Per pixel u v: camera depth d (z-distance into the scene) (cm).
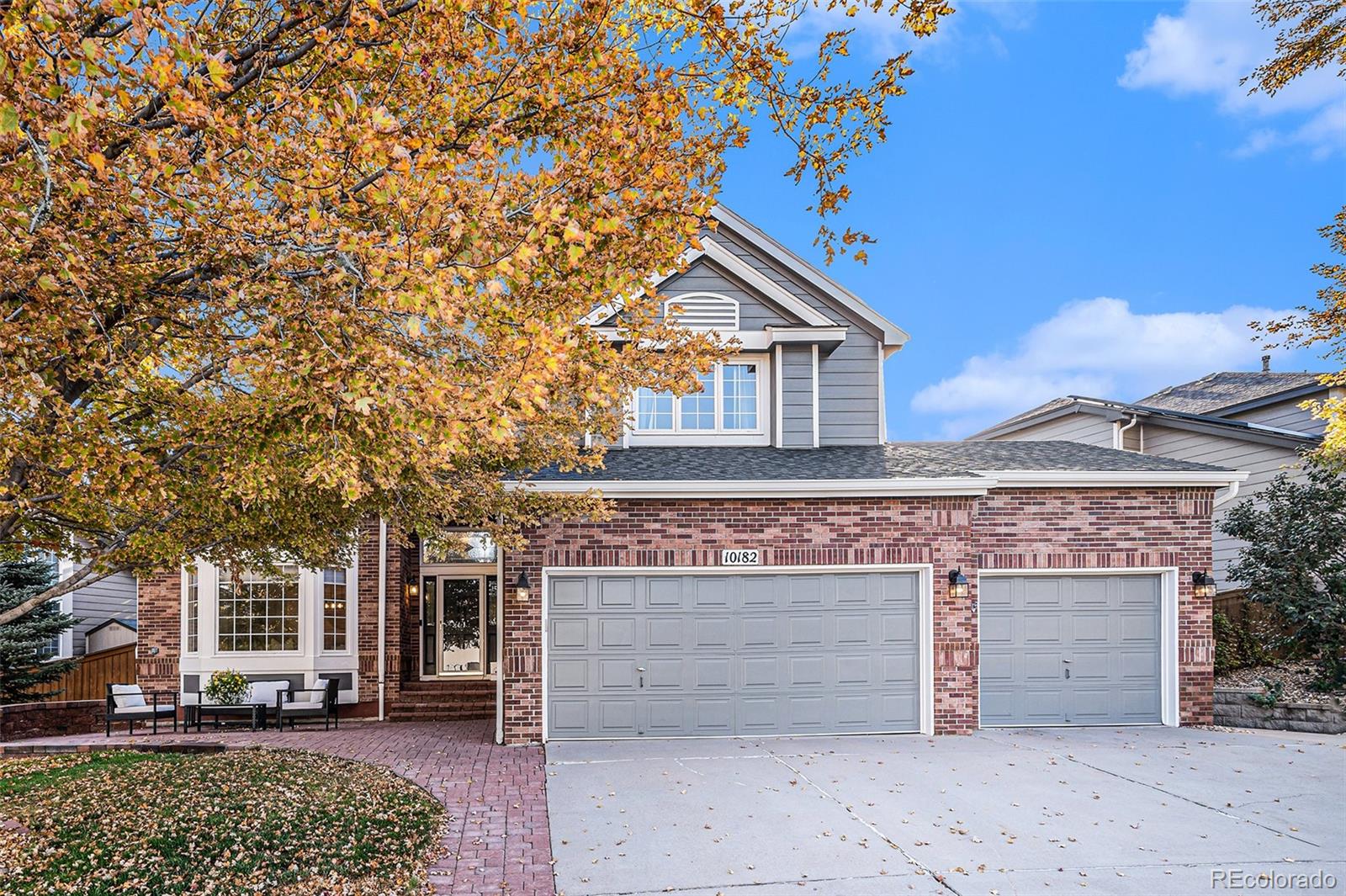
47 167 432
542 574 1295
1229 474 1377
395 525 1018
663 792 981
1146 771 1059
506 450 905
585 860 759
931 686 1317
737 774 1061
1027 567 1370
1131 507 1394
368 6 514
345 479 541
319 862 741
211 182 490
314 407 557
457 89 593
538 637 1291
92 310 499
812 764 1113
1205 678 1383
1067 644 1384
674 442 1595
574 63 584
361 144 482
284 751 1232
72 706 1578
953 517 1338
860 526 1331
